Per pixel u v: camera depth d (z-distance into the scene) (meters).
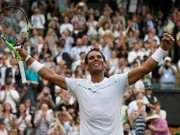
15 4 34.34
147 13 33.69
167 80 29.38
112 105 10.34
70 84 10.59
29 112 24.03
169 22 33.34
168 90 28.08
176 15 33.53
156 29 32.97
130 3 35.53
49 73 10.77
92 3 36.84
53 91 26.16
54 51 29.58
